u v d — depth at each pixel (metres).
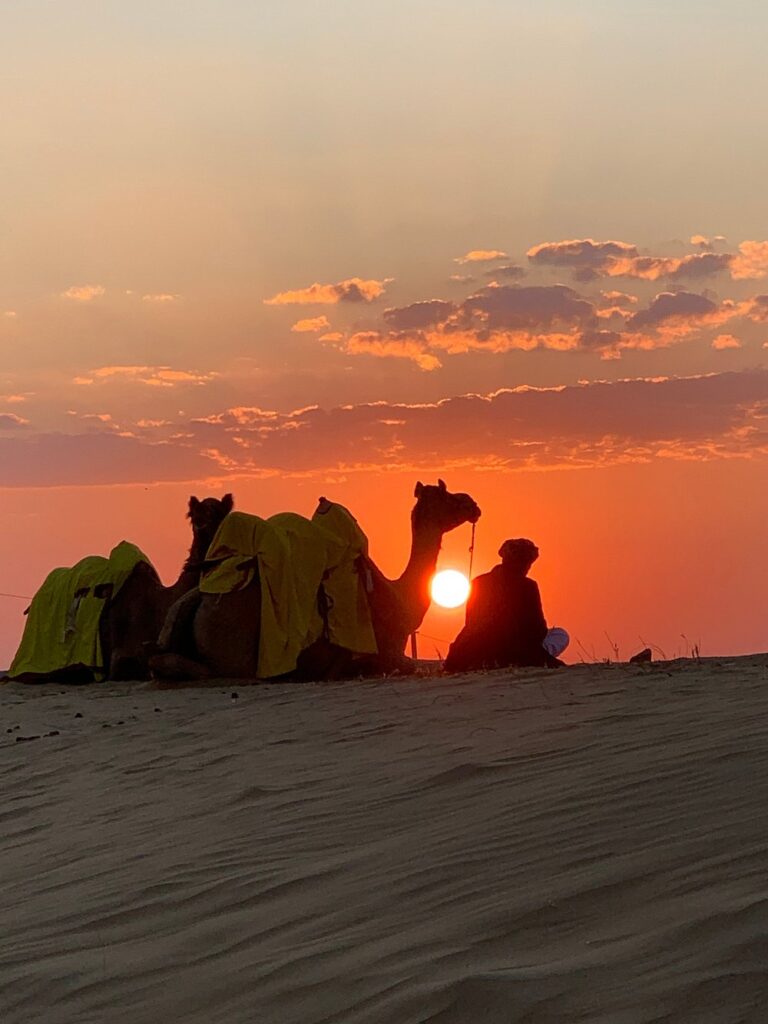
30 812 8.49
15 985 4.89
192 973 4.66
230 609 16.81
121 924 5.49
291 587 16.95
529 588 13.65
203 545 19.19
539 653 13.53
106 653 19.44
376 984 4.10
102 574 19.53
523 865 5.03
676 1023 3.33
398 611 17.89
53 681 19.45
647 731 7.23
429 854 5.48
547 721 8.23
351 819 6.51
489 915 4.48
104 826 7.61
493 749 7.54
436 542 18.84
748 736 6.44
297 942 4.73
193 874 6.01
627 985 3.60
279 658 16.75
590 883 4.57
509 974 3.83
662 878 4.47
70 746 11.03
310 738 9.41
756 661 11.05
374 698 11.23
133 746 10.51
